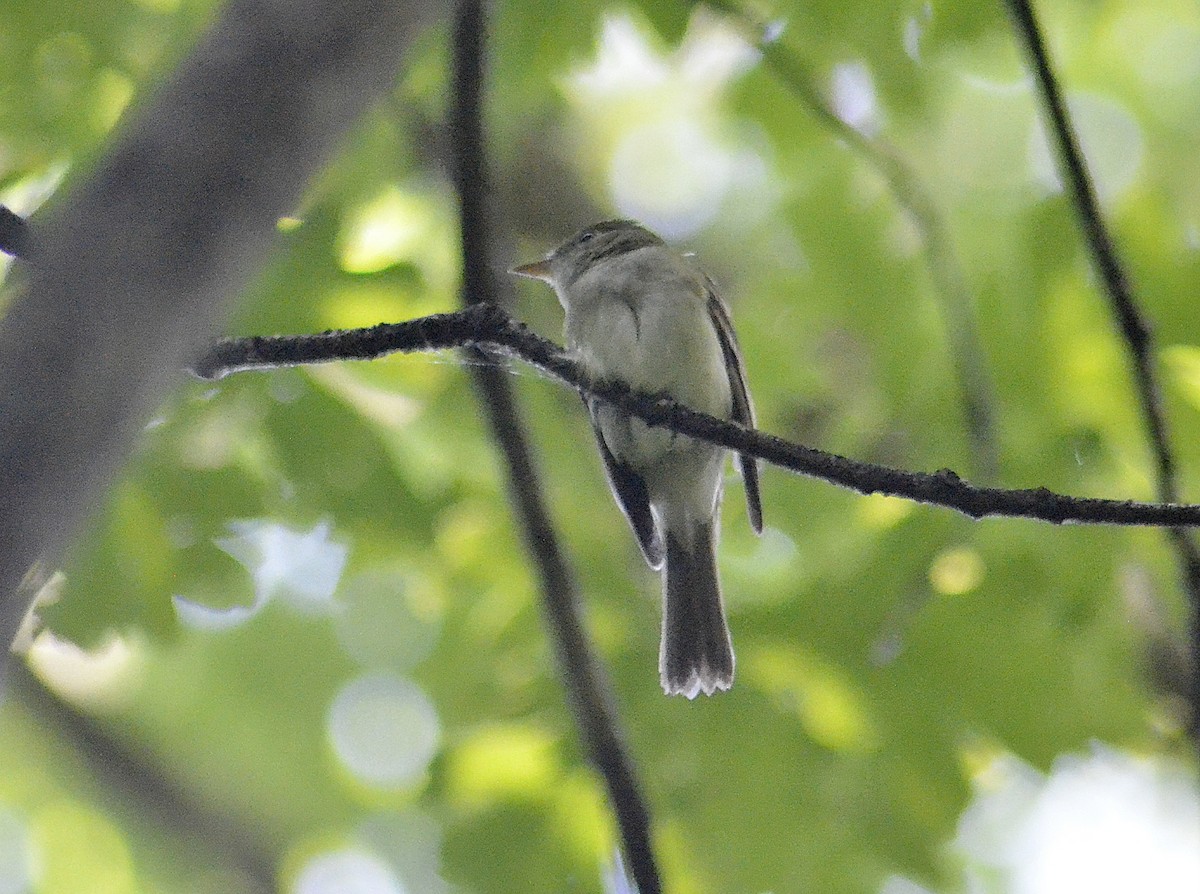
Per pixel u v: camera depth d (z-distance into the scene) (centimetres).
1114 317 744
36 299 335
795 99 1108
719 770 943
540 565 736
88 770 1391
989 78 1164
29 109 938
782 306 1199
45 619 855
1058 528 1001
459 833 965
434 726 1179
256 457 925
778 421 1162
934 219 969
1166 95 1275
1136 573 1024
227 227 354
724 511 1119
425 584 1075
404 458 1003
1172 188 1252
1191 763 987
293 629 1350
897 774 947
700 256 1339
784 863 930
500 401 759
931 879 933
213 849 1392
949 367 1126
